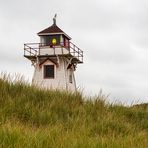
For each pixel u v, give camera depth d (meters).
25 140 6.28
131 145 7.18
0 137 6.30
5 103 10.53
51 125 9.53
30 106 10.80
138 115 12.80
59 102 11.69
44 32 45.34
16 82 12.55
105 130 9.57
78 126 9.59
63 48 45.25
